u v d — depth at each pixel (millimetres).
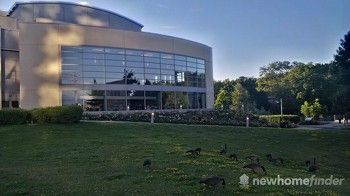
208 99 59781
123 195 10461
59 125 25812
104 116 37219
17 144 20219
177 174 13039
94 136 22656
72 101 43594
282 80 94375
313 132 32500
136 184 11688
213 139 24453
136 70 48312
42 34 42781
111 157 16531
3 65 43750
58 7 48656
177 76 53375
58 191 10898
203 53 58812
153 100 49938
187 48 55281
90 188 11172
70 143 20266
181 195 10453
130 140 21516
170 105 52094
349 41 41812
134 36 48312
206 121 37719
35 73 42344
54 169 14133
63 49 43531
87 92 44438
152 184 11664
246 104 94438
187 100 55094
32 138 21594
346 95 41688
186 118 38875
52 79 42812
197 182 11898
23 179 12422
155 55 50531
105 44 45875
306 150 24875
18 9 48188
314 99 88375
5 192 10906
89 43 44812
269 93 96750
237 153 20031
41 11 48250
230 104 98250
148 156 16734
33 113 26953
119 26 53406
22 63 42125
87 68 44562
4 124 26219
